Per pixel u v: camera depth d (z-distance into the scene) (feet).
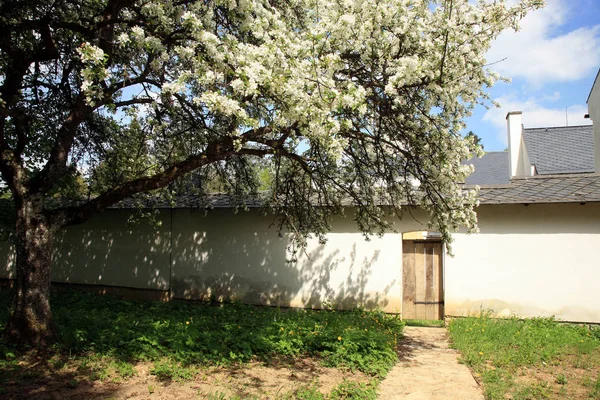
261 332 22.90
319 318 28.19
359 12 18.42
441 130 20.48
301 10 21.43
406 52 19.25
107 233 40.98
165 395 15.46
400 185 24.99
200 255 37.58
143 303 35.35
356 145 24.54
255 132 19.76
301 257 34.91
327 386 17.02
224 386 16.43
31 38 24.73
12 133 27.63
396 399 16.01
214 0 19.67
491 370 19.43
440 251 35.55
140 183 21.67
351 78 19.97
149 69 21.81
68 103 27.40
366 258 33.32
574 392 16.94
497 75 20.45
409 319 35.22
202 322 25.67
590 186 29.78
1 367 17.22
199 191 34.94
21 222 20.51
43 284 20.42
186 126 27.32
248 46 17.19
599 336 26.66
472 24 19.11
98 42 20.75
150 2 19.80
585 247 29.27
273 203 30.45
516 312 30.12
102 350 19.49
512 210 30.68
